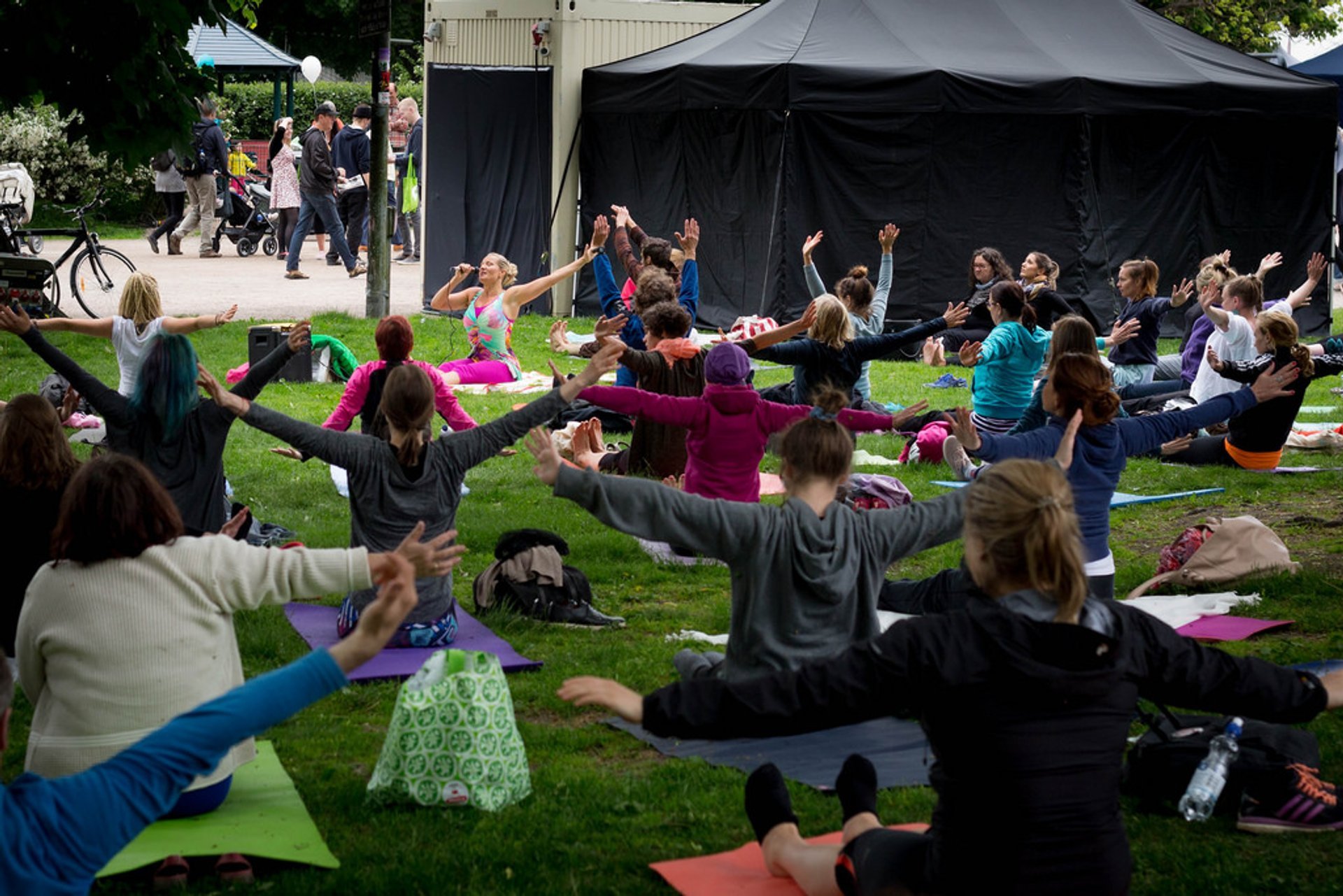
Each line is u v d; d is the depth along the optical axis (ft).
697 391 30.71
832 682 10.39
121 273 69.41
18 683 18.26
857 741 17.85
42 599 13.82
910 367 52.06
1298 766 15.44
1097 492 19.53
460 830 15.11
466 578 25.40
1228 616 23.09
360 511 20.52
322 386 43.37
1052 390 19.61
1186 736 15.94
